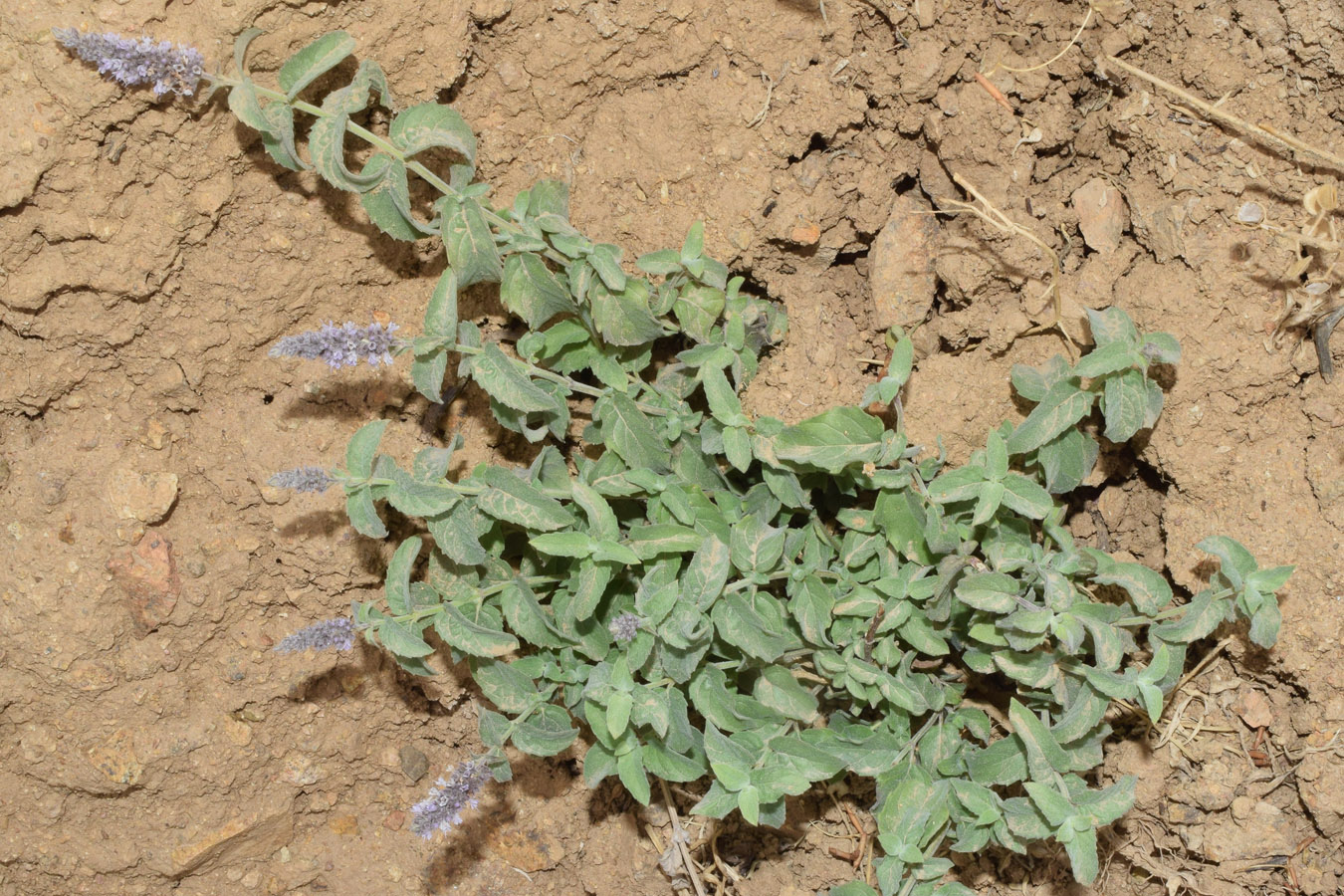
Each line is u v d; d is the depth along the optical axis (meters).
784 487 1.18
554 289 1.17
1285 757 1.19
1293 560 1.17
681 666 1.15
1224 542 1.14
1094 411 1.20
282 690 1.22
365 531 1.13
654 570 1.15
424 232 1.15
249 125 1.15
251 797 1.23
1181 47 1.18
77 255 1.16
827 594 1.17
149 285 1.17
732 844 1.24
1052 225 1.20
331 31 1.16
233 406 1.20
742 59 1.18
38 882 1.23
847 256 1.22
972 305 1.20
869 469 1.16
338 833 1.25
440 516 1.15
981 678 1.22
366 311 1.20
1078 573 1.20
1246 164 1.18
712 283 1.17
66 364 1.18
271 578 1.21
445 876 1.25
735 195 1.19
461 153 1.19
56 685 1.20
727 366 1.20
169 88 1.12
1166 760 1.20
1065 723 1.14
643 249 1.21
